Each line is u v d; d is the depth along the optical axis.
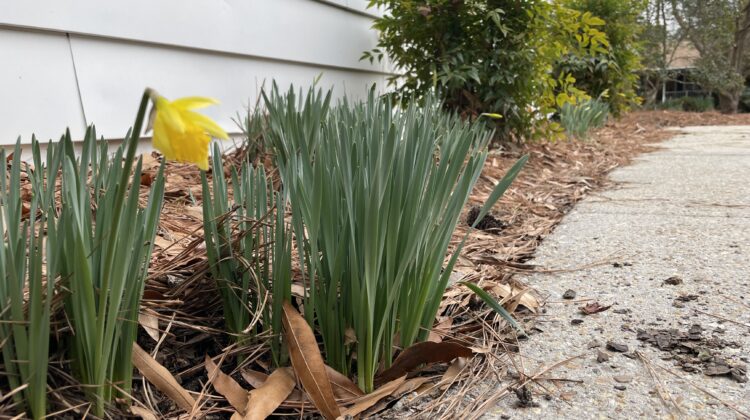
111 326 0.44
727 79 7.76
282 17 1.78
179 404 0.51
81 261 0.41
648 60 8.12
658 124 5.25
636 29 3.76
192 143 0.33
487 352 0.62
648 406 0.52
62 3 1.13
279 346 0.59
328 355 0.58
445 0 1.89
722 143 3.13
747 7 7.82
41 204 0.51
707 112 8.04
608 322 0.71
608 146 2.84
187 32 1.43
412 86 2.04
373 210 0.49
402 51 2.06
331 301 0.56
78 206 0.44
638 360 0.61
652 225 1.17
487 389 0.56
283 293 0.57
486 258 0.91
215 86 1.55
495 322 0.72
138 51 1.32
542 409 0.52
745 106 8.78
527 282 0.86
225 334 0.63
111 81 1.26
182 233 0.81
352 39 2.19
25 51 1.09
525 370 0.60
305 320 0.57
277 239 0.56
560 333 0.68
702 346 0.63
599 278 0.87
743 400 0.53
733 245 1.00
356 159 0.55
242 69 1.64
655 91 8.53
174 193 1.05
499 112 2.06
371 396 0.54
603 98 3.98
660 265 0.91
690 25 8.14
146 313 0.56
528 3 1.94
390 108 0.79
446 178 0.55
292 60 1.84
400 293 0.58
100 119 1.24
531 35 2.02
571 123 2.80
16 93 1.08
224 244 0.59
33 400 0.41
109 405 0.46
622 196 1.52
